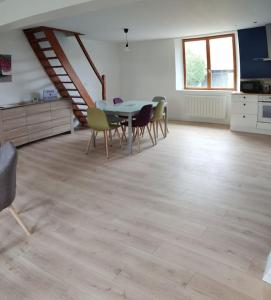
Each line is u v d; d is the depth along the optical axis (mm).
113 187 3605
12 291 1936
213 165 4297
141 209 3021
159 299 1840
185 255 2260
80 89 6121
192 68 7652
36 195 3412
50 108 6004
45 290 1938
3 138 5125
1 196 2322
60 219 2857
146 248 2361
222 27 6020
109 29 5914
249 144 5371
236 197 3230
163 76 7945
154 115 5453
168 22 5289
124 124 5223
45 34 5594
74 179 3896
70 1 2992
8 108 5141
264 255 2230
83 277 2049
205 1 3908
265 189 3418
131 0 2812
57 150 5289
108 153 5035
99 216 2900
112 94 8555
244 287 1918
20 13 3566
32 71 6105
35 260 2244
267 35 5809
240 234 2518
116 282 1993
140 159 4676
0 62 5434
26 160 4738
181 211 2953
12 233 2627
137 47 8211
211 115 7348
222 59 7086
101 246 2404
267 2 4027
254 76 6410
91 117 4848
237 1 3949
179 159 4617
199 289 1911
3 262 2229
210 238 2473
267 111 5984
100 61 7934
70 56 6957
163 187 3561
